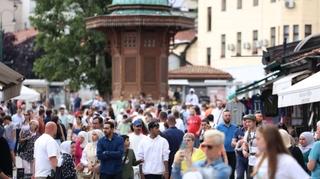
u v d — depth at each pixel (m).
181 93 105.69
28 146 41.47
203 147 19.30
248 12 115.00
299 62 42.12
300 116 45.25
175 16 71.94
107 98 101.19
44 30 102.25
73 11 101.62
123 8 73.50
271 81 47.31
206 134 19.12
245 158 35.16
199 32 129.25
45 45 101.62
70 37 100.31
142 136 36.50
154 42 72.81
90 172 34.72
